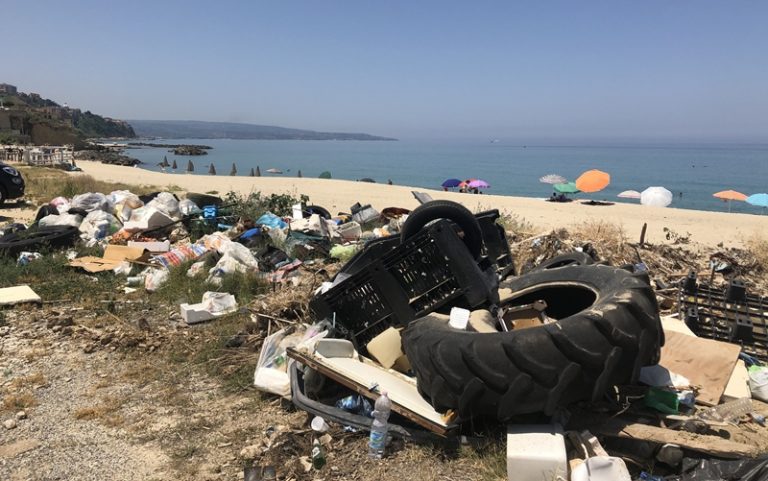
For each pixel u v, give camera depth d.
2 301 6.97
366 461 3.69
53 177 26.34
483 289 4.65
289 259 9.03
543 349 3.50
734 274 8.60
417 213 5.31
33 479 3.62
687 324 5.58
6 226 12.17
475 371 3.56
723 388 4.23
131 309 7.09
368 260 5.90
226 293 7.20
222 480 3.58
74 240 10.51
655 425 3.81
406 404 3.89
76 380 5.06
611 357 3.51
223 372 5.14
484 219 6.26
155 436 4.12
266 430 4.12
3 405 4.57
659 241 12.16
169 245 10.17
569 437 3.53
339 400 4.38
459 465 3.60
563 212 19.27
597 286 4.54
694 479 3.23
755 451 3.32
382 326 4.89
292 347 4.54
